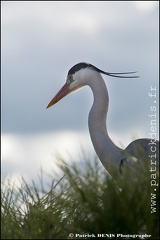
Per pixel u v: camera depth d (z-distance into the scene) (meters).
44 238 10.41
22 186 11.22
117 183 10.16
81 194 10.27
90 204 10.06
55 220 10.59
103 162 15.45
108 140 15.40
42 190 11.08
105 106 15.68
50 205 10.95
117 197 9.89
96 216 9.99
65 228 10.45
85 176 10.28
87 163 10.33
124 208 9.83
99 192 10.16
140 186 10.12
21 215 11.16
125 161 13.66
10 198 11.19
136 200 9.94
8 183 11.25
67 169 10.34
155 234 10.02
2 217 10.98
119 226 9.90
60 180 10.97
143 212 9.98
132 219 9.84
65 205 10.74
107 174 10.26
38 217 10.82
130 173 10.52
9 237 10.61
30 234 10.66
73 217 10.50
